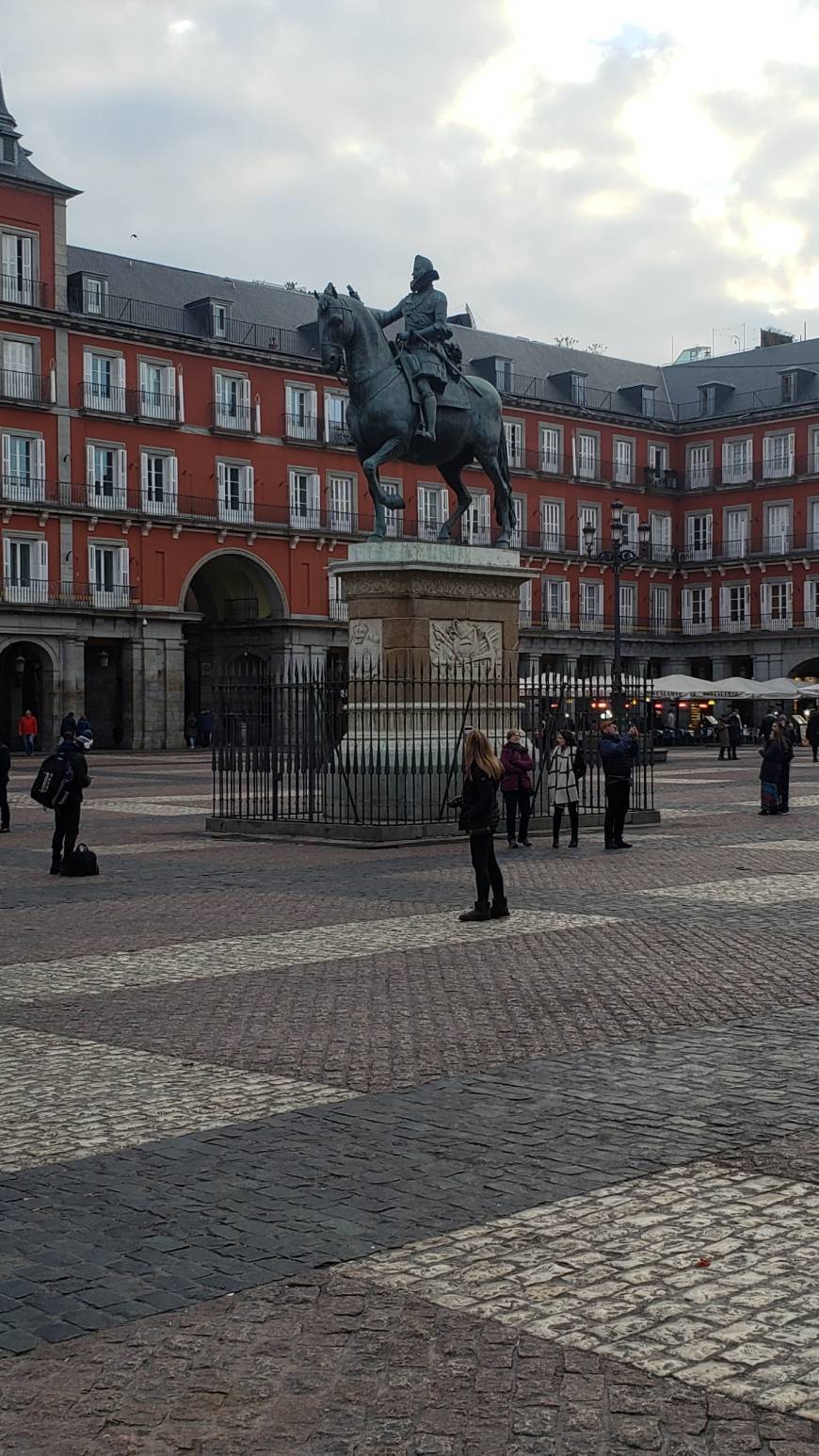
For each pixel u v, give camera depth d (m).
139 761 52.47
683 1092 7.59
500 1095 7.54
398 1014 9.52
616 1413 4.17
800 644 83.38
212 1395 4.32
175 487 66.69
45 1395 4.34
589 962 11.38
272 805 23.50
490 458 23.66
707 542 88.25
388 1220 5.69
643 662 87.81
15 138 62.22
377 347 22.47
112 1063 8.29
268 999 10.04
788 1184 6.07
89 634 63.28
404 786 20.78
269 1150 6.62
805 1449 3.97
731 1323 4.70
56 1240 5.52
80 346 63.69
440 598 22.56
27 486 62.00
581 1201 5.88
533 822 22.61
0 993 10.39
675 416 91.31
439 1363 4.48
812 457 83.69
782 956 11.58
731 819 24.77
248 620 71.75
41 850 20.66
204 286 71.69
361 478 73.69
